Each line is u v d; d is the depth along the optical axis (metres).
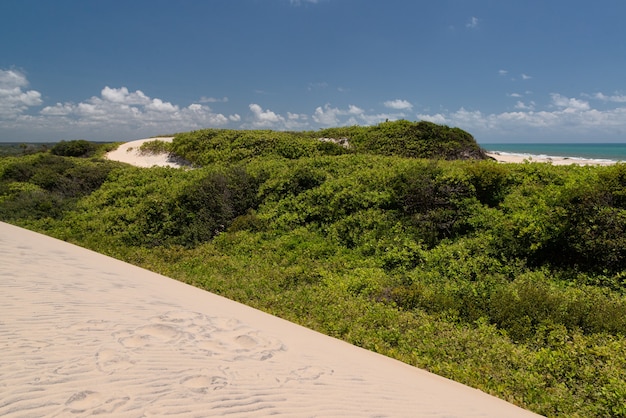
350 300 9.84
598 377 6.29
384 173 16.73
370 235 13.90
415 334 7.99
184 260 14.00
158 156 34.06
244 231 15.97
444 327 8.32
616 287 9.70
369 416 3.80
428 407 4.42
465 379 6.46
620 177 11.30
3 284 6.58
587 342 7.31
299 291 10.70
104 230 18.27
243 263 13.27
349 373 5.05
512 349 7.31
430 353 7.38
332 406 3.84
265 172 20.39
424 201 14.29
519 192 14.13
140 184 24.28
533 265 11.28
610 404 5.62
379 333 8.08
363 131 31.92
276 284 11.26
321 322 8.79
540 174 14.81
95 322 5.21
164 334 5.11
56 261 9.81
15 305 5.52
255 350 5.13
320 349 6.06
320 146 28.66
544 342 7.81
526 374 6.49
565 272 10.61
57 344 4.27
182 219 17.81
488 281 10.35
